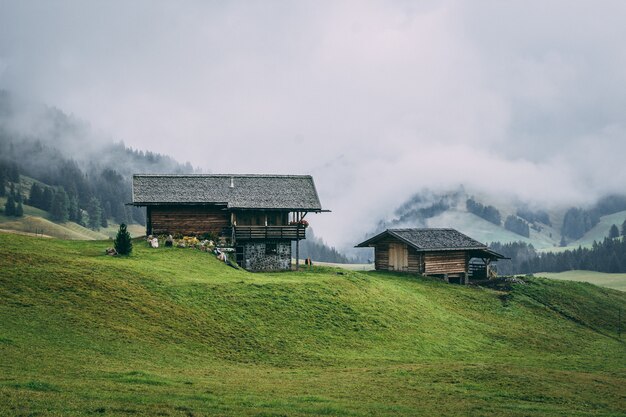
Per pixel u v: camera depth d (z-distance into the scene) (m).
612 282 186.25
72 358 33.47
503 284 82.44
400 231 84.00
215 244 75.06
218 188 80.38
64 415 22.98
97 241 74.19
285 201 79.06
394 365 42.16
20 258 50.03
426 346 51.03
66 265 50.50
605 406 34.16
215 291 51.94
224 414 25.59
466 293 75.12
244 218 78.88
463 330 59.38
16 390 25.56
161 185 79.56
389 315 56.88
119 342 38.16
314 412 27.75
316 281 60.56
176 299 48.59
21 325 37.09
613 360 54.31
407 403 31.23
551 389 36.62
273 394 30.88
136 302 45.81
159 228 77.31
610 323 73.69
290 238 76.19
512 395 34.69
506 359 49.50
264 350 43.22
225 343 43.03
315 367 40.34
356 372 38.66
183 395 28.42
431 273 81.38
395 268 83.75
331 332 49.66
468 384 36.53
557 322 69.56
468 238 87.56
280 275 66.44
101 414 23.83
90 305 43.09
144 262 59.69
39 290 43.59
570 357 54.41
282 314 50.72
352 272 74.31
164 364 36.03
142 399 26.66
